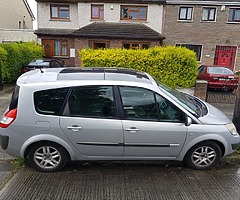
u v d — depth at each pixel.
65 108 3.46
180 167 3.93
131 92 3.56
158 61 7.88
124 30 17.48
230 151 3.82
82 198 3.04
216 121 3.74
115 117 3.50
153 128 3.51
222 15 18.00
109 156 3.64
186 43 18.66
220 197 3.14
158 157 3.69
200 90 8.04
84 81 3.54
